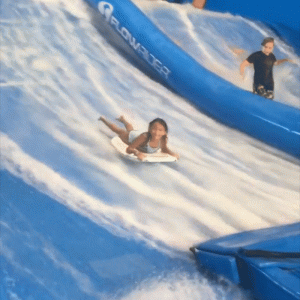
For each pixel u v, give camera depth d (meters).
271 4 11.34
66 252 4.21
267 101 7.50
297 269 3.78
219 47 10.40
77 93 7.29
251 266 3.80
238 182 5.96
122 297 3.83
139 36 8.87
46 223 4.50
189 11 11.33
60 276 3.94
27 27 8.77
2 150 5.43
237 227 5.01
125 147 6.03
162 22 10.66
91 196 5.05
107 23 9.65
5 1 9.37
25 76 7.32
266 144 7.23
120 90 7.87
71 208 4.78
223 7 11.78
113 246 4.41
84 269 4.07
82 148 5.91
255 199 5.62
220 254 4.09
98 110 7.01
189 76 8.12
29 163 5.33
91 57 8.57
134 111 7.30
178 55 8.45
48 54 8.16
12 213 4.51
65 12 9.66
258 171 6.36
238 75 9.59
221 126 7.61
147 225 4.79
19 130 5.95
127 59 8.98
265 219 5.23
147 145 5.98
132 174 5.62
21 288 3.73
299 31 11.08
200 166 6.17
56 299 3.71
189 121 7.49
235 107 7.49
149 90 8.16
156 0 11.41
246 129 7.39
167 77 8.45
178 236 4.71
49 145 5.80
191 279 4.10
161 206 5.16
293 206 5.59
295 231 4.50
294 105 8.76
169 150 6.18
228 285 3.99
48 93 7.04
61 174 5.30
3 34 8.34
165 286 3.99
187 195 5.46
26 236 4.28
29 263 4.00
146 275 4.11
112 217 4.80
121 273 4.10
